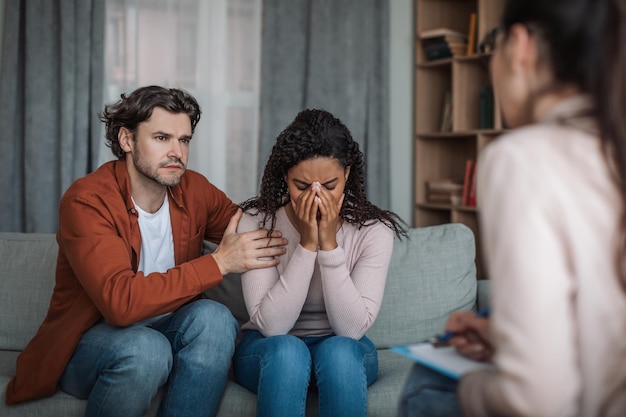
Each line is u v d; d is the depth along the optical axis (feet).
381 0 13.08
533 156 2.69
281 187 5.87
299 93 12.82
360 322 5.42
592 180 2.64
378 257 5.73
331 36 12.80
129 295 5.21
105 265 5.28
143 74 12.33
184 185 6.27
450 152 13.53
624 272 2.60
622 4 2.66
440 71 13.38
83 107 11.62
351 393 4.96
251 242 5.58
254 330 5.91
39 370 5.44
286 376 4.96
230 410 5.47
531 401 2.52
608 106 2.65
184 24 12.42
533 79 2.89
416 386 3.46
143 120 5.72
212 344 5.37
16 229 11.75
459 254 7.05
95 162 11.75
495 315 2.66
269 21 12.60
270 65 12.67
